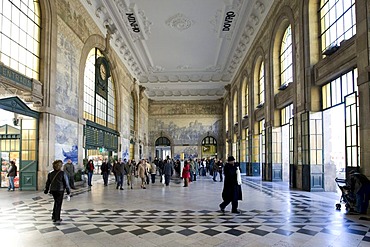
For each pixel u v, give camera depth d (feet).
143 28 73.82
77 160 55.21
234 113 114.32
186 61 99.14
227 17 67.31
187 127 146.10
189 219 26.55
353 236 20.77
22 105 39.60
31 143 44.09
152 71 108.88
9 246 18.75
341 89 38.68
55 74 46.47
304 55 45.96
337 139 44.47
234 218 26.89
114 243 19.45
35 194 40.34
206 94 140.46
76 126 54.90
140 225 24.32
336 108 41.32
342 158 44.57
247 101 95.55
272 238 20.43
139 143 117.29
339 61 36.96
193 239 20.30
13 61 38.55
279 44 61.36
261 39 70.38
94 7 61.72
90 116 65.46
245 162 97.14
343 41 36.22
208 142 145.59
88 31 60.44
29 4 42.45
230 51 88.38
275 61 62.13
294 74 50.11
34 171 43.83
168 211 30.35
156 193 46.14
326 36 43.24
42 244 19.19
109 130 77.36
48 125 44.45
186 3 62.39
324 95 43.57
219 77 115.14
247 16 67.46
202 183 65.92
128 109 100.68
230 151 119.44
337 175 44.70
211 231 22.38
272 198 38.75
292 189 48.73
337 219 26.16
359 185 28.50
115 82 84.23
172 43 83.61
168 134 146.00
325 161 44.52
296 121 49.47
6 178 48.70
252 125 82.02
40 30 44.78
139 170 54.90
